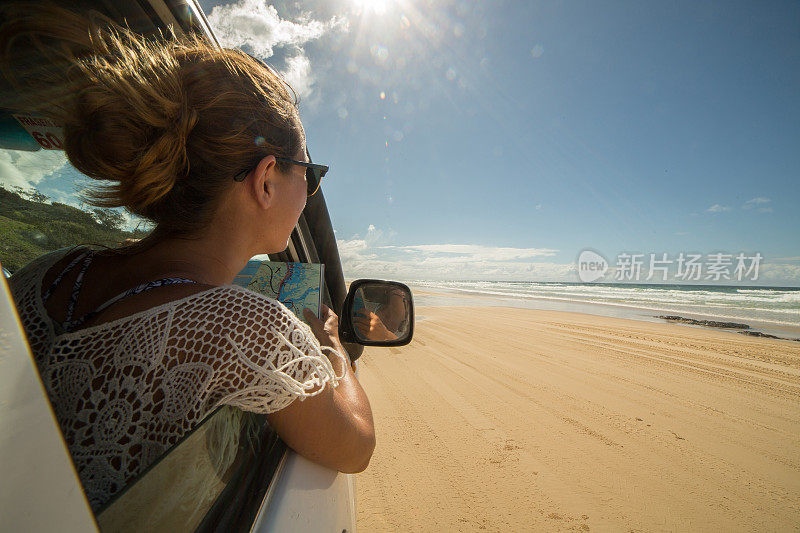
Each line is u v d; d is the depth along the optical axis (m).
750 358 7.35
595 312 17.75
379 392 4.86
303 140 0.83
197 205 0.68
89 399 0.54
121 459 0.53
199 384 0.57
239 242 0.74
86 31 0.61
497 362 6.49
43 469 0.28
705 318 16.27
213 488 0.62
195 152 0.65
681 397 4.99
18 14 0.57
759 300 26.89
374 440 0.82
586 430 3.90
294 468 0.86
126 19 0.85
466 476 3.03
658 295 32.91
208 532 0.59
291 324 0.66
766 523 2.58
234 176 0.68
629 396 4.96
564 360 6.79
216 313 0.60
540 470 3.13
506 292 35.12
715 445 3.65
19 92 0.66
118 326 0.57
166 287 0.62
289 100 0.79
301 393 0.63
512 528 2.46
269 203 0.73
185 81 0.64
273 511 0.72
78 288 0.68
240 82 0.68
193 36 0.79
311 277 1.20
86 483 0.52
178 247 0.69
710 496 2.86
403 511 2.61
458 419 4.08
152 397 0.55
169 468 0.49
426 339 8.45
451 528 2.45
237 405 0.61
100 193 0.64
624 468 3.21
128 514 0.41
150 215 0.68
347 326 1.37
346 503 1.04
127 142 0.58
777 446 3.67
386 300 1.40
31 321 0.65
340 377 0.87
